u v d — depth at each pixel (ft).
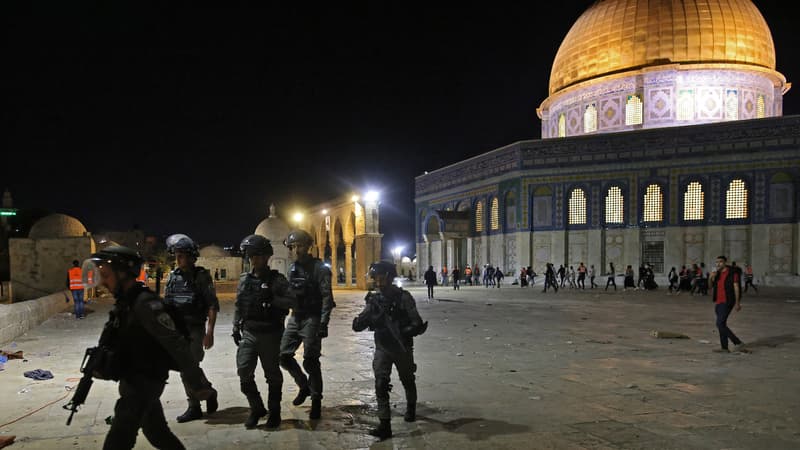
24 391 24.35
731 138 116.37
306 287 20.26
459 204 158.10
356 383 25.58
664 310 63.77
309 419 19.80
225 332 44.11
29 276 92.43
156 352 12.92
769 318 54.08
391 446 16.89
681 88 134.72
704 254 117.91
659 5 137.69
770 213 112.57
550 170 130.41
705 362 30.66
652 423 19.07
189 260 20.98
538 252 131.13
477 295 94.73
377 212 124.47
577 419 19.57
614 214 125.70
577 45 149.07
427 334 42.70
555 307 68.59
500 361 31.01
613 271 111.14
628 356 32.63
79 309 56.70
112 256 12.82
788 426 18.70
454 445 16.93
